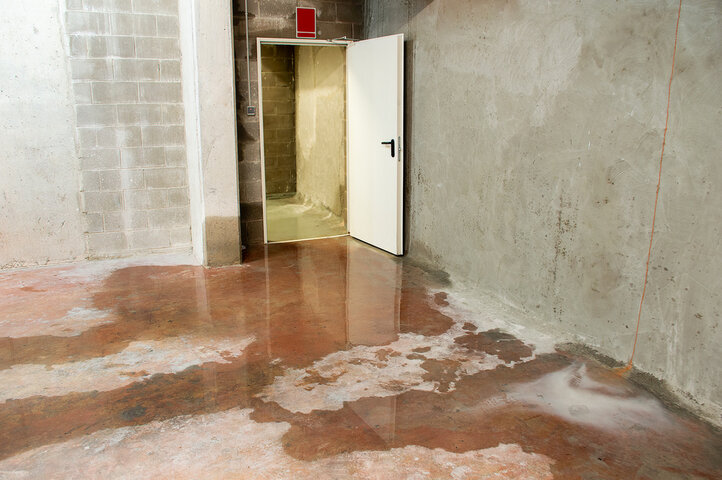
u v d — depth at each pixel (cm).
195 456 248
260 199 604
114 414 281
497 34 404
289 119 876
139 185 552
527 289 402
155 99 543
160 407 288
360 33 613
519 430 268
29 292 456
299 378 318
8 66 487
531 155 383
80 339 369
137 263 540
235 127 512
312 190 829
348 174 636
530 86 377
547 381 313
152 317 407
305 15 585
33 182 513
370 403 292
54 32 498
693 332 284
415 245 552
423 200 528
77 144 522
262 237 612
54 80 505
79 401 293
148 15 526
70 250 538
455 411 284
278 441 259
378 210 580
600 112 326
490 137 423
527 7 372
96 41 513
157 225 566
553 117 360
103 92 523
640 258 311
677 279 290
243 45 566
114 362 337
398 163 538
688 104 275
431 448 254
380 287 472
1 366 331
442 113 481
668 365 300
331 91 727
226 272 513
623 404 289
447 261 500
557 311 376
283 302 437
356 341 367
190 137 532
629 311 321
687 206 281
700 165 272
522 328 385
